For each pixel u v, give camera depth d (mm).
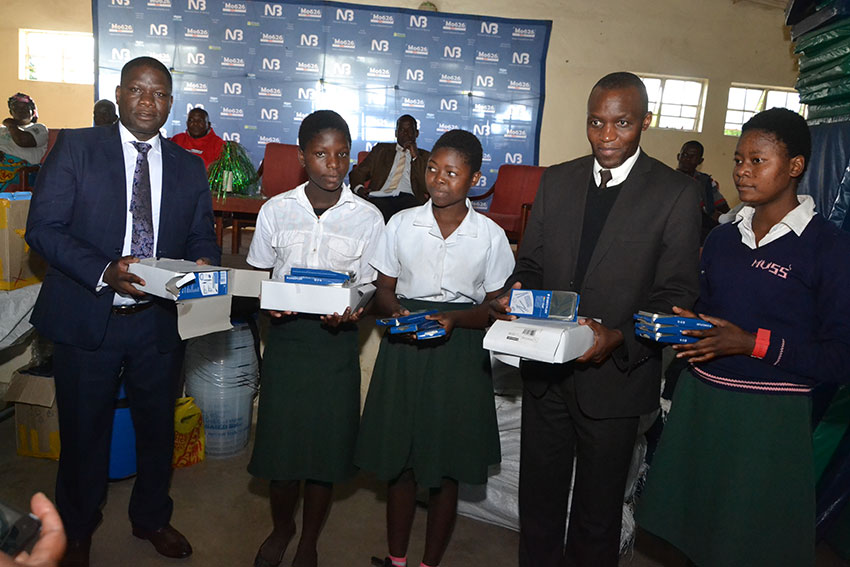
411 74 7586
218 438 2455
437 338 1621
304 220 1683
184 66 7484
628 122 1353
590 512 1491
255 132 7637
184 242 1755
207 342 2404
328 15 7461
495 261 1673
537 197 1584
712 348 1297
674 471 1477
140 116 1604
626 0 7473
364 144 7715
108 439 1737
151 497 1831
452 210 1632
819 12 2180
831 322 1283
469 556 1950
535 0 7488
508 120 7676
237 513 2102
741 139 1362
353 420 1711
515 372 2117
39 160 4141
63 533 500
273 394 1658
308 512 1742
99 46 7348
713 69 7586
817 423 2061
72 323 1606
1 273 2312
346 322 1674
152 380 1733
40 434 2363
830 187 2092
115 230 1619
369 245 1719
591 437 1457
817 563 2000
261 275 1656
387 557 1779
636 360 1393
